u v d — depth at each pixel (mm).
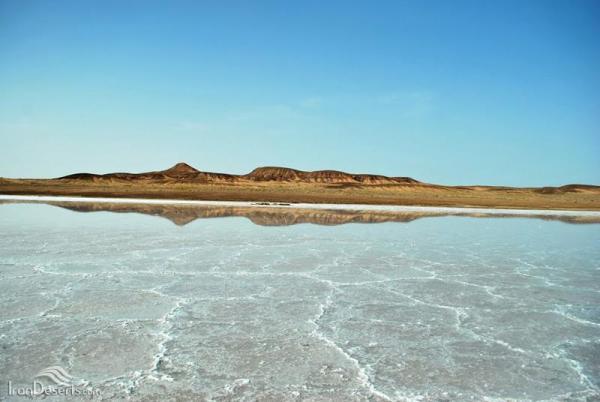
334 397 4781
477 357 5906
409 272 11086
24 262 11297
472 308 8086
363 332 6727
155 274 10219
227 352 5875
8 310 7430
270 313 7520
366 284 9719
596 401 4848
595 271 11719
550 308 8180
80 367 5371
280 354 5852
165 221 22156
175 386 4945
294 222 23578
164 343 6137
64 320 6984
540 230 22578
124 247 13812
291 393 4844
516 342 6469
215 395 4766
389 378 5258
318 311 7691
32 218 22391
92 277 9812
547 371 5543
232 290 8945
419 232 20203
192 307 7762
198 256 12555
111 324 6840
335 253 13633
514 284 10039
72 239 15258
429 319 7402
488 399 4840
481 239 18062
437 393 4934
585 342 6527
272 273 10594
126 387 4910
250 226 20766
